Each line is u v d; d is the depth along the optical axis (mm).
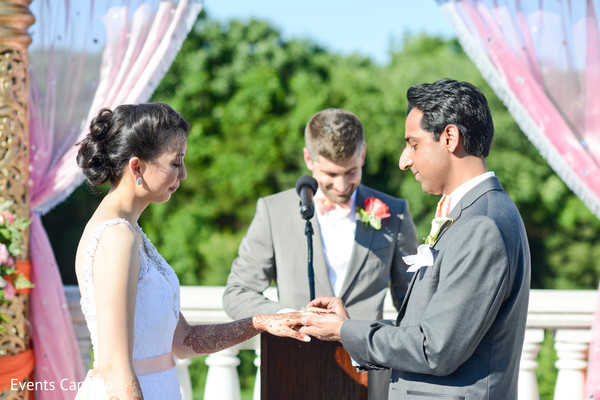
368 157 13555
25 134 3830
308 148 3182
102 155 2283
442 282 2162
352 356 2348
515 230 2170
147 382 2287
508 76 3844
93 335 2197
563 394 3783
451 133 2250
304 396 2611
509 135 12984
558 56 3881
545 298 3756
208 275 13633
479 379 2154
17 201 3789
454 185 2301
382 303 3180
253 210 13984
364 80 14000
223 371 3807
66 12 4008
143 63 3975
